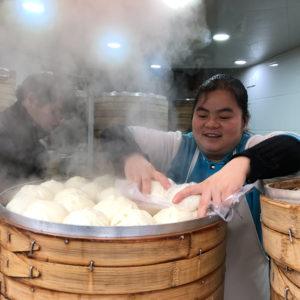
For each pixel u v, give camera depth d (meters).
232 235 0.97
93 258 0.50
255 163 0.74
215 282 0.62
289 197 0.56
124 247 0.50
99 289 0.50
